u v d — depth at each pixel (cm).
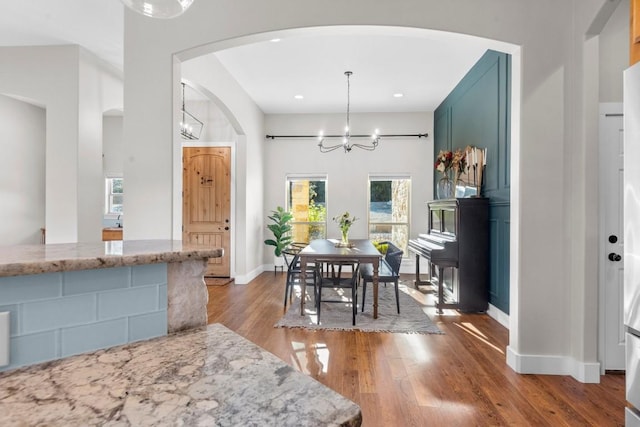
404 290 506
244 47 382
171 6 162
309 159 648
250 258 569
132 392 58
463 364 266
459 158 448
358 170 643
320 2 254
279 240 604
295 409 53
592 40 236
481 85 411
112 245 104
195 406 53
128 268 82
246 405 54
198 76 367
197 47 266
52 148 381
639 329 157
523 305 251
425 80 480
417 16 250
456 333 331
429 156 632
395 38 362
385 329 339
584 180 239
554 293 250
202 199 593
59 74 378
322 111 636
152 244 107
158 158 267
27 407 53
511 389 229
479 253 396
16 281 68
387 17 250
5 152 496
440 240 425
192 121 592
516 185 256
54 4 301
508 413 203
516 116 257
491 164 387
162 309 87
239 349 77
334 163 646
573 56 247
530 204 250
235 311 400
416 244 481
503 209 357
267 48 384
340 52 394
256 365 68
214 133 590
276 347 296
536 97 249
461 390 228
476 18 250
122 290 81
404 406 209
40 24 335
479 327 348
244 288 514
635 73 160
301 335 324
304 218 656
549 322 250
